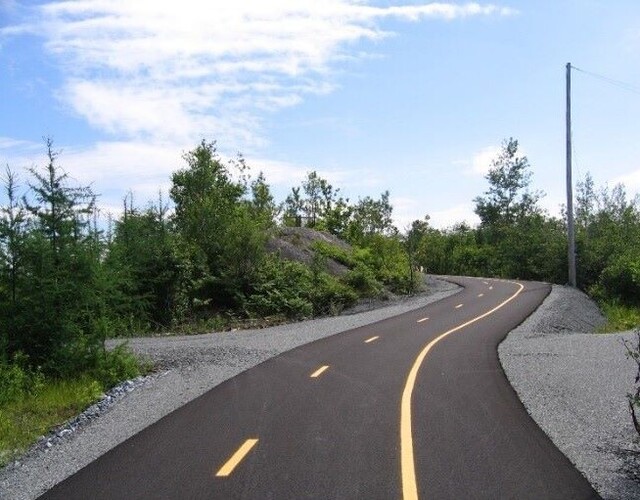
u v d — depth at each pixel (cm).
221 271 2867
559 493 616
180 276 2575
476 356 1491
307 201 7150
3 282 1341
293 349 1650
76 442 855
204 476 686
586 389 1090
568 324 2372
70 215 1395
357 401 1040
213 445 802
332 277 3344
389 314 2597
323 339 1852
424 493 624
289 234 4338
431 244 7794
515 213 9331
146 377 1305
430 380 1210
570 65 4047
